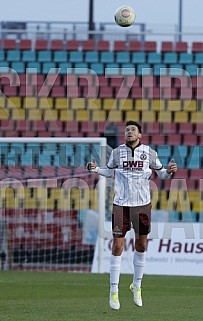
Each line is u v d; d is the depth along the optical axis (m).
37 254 46.59
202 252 43.22
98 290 34.47
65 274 43.06
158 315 25.30
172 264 43.25
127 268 43.31
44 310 26.47
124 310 26.64
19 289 34.75
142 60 62.09
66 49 63.03
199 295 32.88
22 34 63.38
